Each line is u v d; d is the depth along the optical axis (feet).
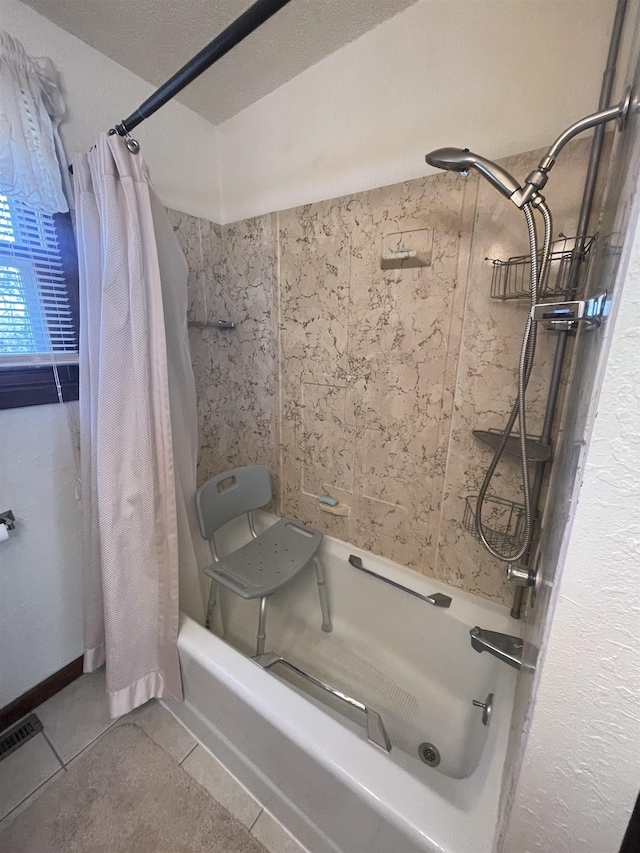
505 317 3.17
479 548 3.71
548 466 3.18
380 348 3.93
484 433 3.39
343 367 4.27
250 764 2.99
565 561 0.96
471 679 3.56
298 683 3.99
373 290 3.84
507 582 3.63
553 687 1.06
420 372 3.72
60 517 3.75
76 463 3.76
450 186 3.21
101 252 2.99
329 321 4.25
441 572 4.02
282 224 4.41
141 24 3.29
